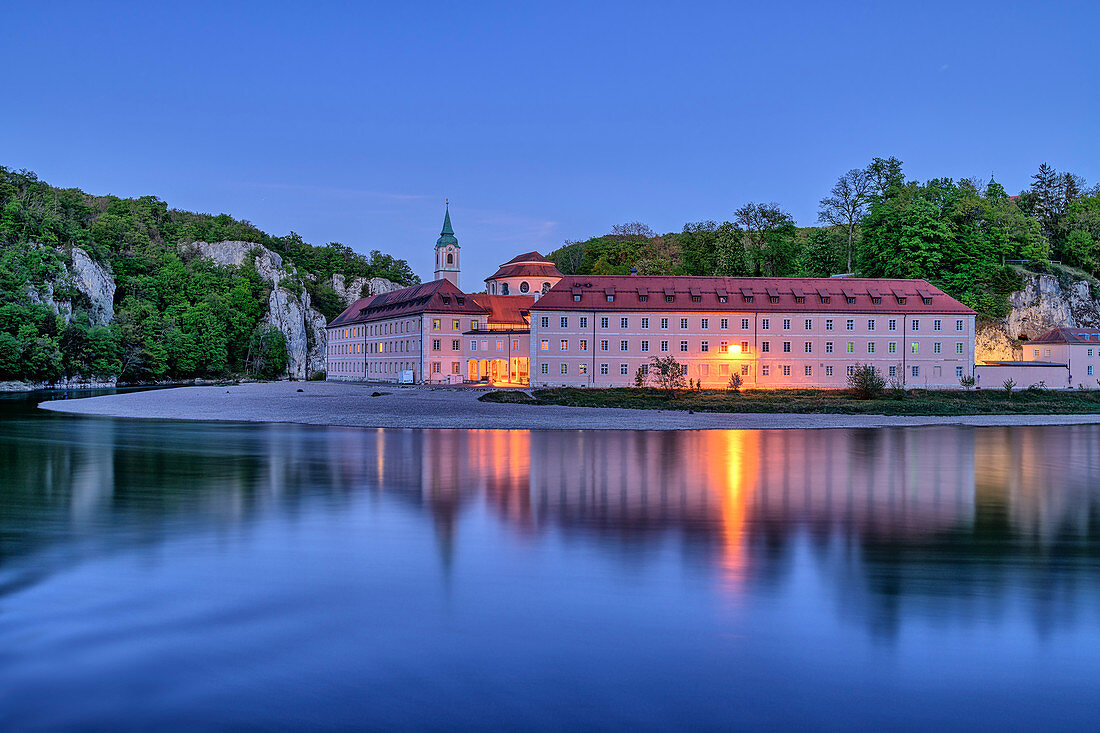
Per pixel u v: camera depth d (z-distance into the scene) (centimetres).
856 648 1342
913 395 8388
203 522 2242
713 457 3838
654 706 1130
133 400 8369
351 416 6188
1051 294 13612
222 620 1445
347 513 2380
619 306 9462
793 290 9712
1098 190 19025
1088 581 1719
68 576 1703
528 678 1216
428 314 11531
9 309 13738
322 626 1417
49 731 1045
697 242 14625
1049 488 2969
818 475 3266
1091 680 1231
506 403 7575
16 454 3756
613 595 1606
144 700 1135
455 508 2469
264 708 1114
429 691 1170
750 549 1980
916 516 2414
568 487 2880
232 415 6309
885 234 12375
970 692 1188
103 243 19762
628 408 7256
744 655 1311
